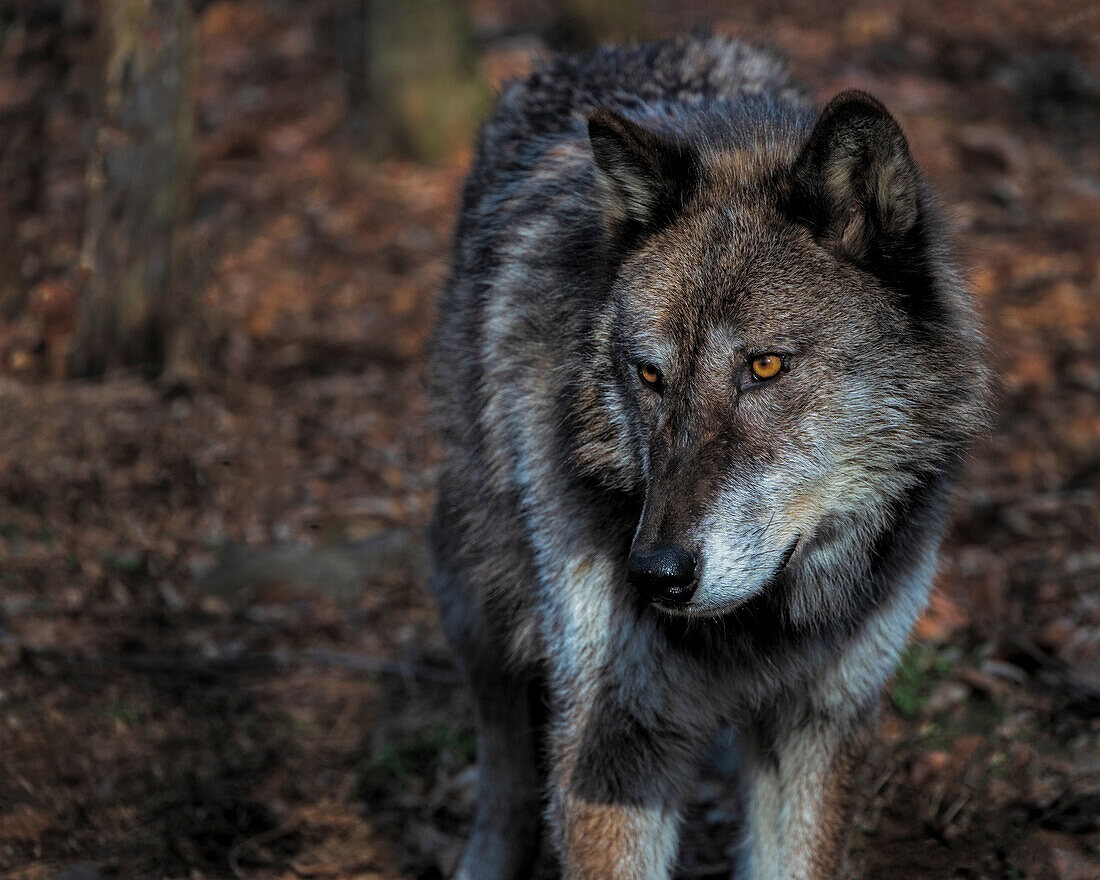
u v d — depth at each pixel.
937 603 10.67
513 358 7.32
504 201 8.16
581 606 6.82
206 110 23.97
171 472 13.51
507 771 8.59
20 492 13.12
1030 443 13.59
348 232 19.80
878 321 6.21
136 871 8.57
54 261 18.20
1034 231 18.81
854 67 24.50
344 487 13.70
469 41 22.70
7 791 9.14
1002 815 8.44
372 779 9.62
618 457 6.60
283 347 16.58
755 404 6.11
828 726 7.05
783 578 6.78
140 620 11.53
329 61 26.00
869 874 8.10
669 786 6.99
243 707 10.44
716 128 7.20
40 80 19.03
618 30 24.23
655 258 6.47
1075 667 10.12
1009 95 23.53
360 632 11.64
